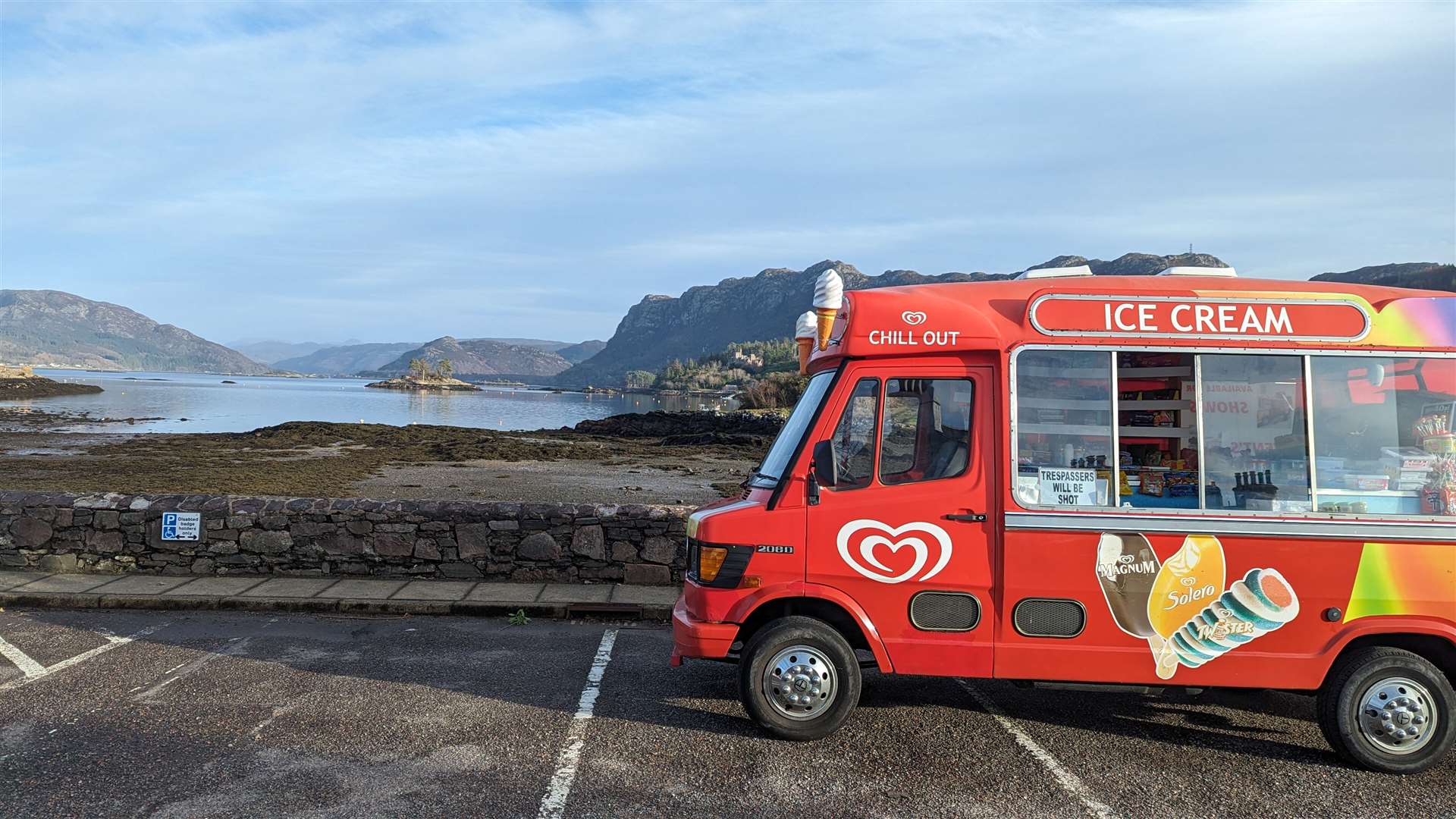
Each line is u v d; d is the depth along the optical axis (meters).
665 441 40.41
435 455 29.17
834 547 5.24
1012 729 5.55
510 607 8.38
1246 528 5.11
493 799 4.33
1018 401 5.25
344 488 18.81
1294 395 5.23
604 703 5.85
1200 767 5.00
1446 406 5.20
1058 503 5.18
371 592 8.73
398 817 4.11
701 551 5.38
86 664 6.46
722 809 4.29
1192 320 5.25
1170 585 5.13
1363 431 5.19
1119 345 5.23
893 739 5.31
